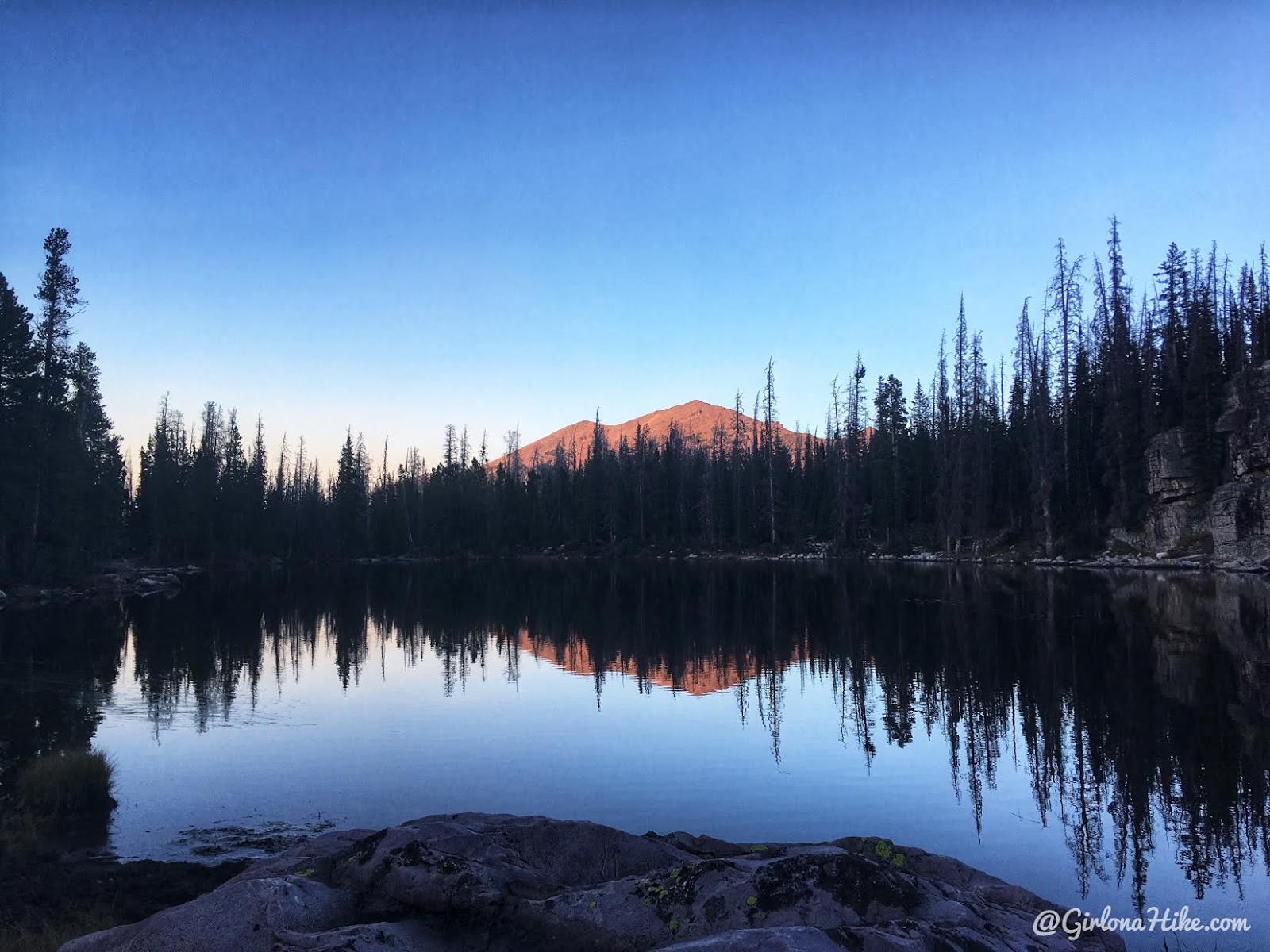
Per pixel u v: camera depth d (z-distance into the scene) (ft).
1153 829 32.94
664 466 327.88
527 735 50.62
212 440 298.35
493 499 344.90
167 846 32.60
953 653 76.79
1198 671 63.26
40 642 92.58
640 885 17.61
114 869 29.58
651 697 61.87
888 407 279.90
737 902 16.60
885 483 258.78
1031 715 52.34
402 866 18.52
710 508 294.66
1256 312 200.23
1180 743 44.57
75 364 178.70
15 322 145.38
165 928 16.16
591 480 324.19
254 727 53.36
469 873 17.87
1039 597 118.32
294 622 113.91
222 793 39.65
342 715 56.85
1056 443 213.46
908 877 19.27
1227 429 164.14
